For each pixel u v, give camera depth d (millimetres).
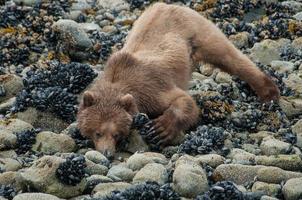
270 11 29688
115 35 28141
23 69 25297
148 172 17500
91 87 22047
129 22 29250
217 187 16562
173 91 21344
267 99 22875
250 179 17672
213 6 30000
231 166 17812
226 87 23547
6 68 25406
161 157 18938
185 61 22547
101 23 29359
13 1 29953
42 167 17141
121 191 16609
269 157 18656
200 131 20281
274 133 21047
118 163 19047
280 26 27812
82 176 17172
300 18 28906
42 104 21094
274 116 21766
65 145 19594
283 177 17594
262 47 26422
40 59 25953
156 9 23453
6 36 26719
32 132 19859
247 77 23297
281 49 26562
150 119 21250
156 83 21188
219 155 18812
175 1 30969
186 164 17531
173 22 23094
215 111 21750
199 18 23609
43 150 19438
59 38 26406
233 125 21438
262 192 16891
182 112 20625
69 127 20625
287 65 25406
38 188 16906
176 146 20141
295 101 22656
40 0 29812
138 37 22734
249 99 23156
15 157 19094
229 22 28969
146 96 20891
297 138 20484
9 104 21922
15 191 16969
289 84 23734
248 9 29703
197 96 22578
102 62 26375
